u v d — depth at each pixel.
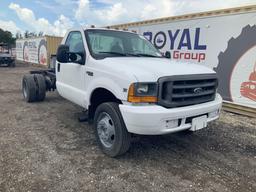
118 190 3.12
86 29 4.86
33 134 4.94
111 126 3.89
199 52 8.29
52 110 6.82
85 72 4.47
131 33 5.41
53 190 3.07
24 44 29.12
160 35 9.62
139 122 3.31
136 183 3.29
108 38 4.87
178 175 3.53
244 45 7.07
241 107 7.26
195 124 3.68
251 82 6.98
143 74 3.40
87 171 3.54
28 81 7.51
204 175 3.56
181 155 4.18
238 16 7.14
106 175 3.46
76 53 4.67
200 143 4.72
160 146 4.51
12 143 4.45
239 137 5.14
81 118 4.61
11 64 24.91
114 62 3.93
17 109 6.86
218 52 7.75
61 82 5.56
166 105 3.40
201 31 8.15
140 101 3.36
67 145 4.43
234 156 4.21
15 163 3.70
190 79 3.56
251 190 3.23
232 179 3.48
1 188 3.07
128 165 3.76
